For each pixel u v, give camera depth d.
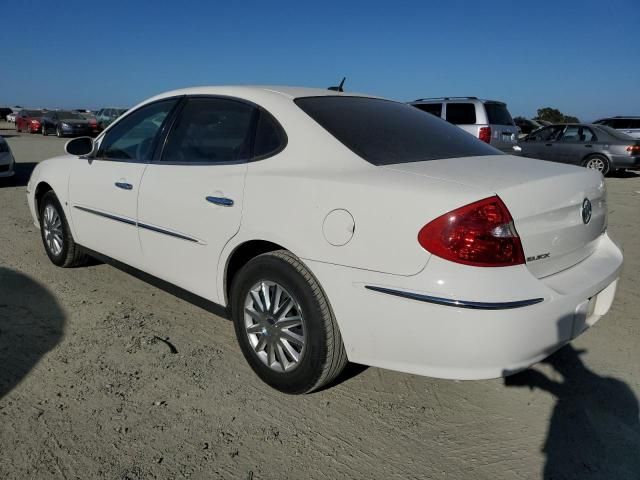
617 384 3.07
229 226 2.93
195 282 3.26
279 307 2.79
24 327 3.58
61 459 2.34
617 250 2.99
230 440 2.51
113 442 2.46
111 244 3.93
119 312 3.88
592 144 14.28
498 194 2.25
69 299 4.09
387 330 2.38
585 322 2.64
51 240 4.76
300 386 2.76
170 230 3.33
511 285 2.21
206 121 3.34
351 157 2.68
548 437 2.60
